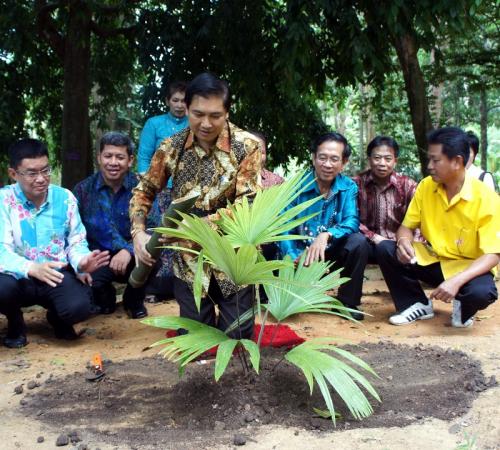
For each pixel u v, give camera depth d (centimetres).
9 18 815
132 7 883
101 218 461
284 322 446
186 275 321
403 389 295
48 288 396
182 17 820
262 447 236
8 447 245
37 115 1084
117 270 443
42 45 973
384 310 486
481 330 414
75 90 871
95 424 269
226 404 276
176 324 261
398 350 353
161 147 318
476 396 281
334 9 661
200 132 292
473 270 384
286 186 270
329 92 1184
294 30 663
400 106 1380
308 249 427
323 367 246
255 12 786
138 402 290
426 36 720
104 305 486
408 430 247
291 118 965
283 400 280
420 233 488
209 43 834
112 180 457
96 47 1016
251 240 261
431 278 436
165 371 326
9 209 394
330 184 460
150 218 454
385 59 755
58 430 262
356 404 239
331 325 440
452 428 249
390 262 440
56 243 404
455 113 1550
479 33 1103
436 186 414
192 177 309
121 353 378
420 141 843
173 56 832
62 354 380
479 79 1122
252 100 888
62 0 836
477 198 398
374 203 496
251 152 299
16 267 375
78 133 876
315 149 450
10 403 296
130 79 1186
